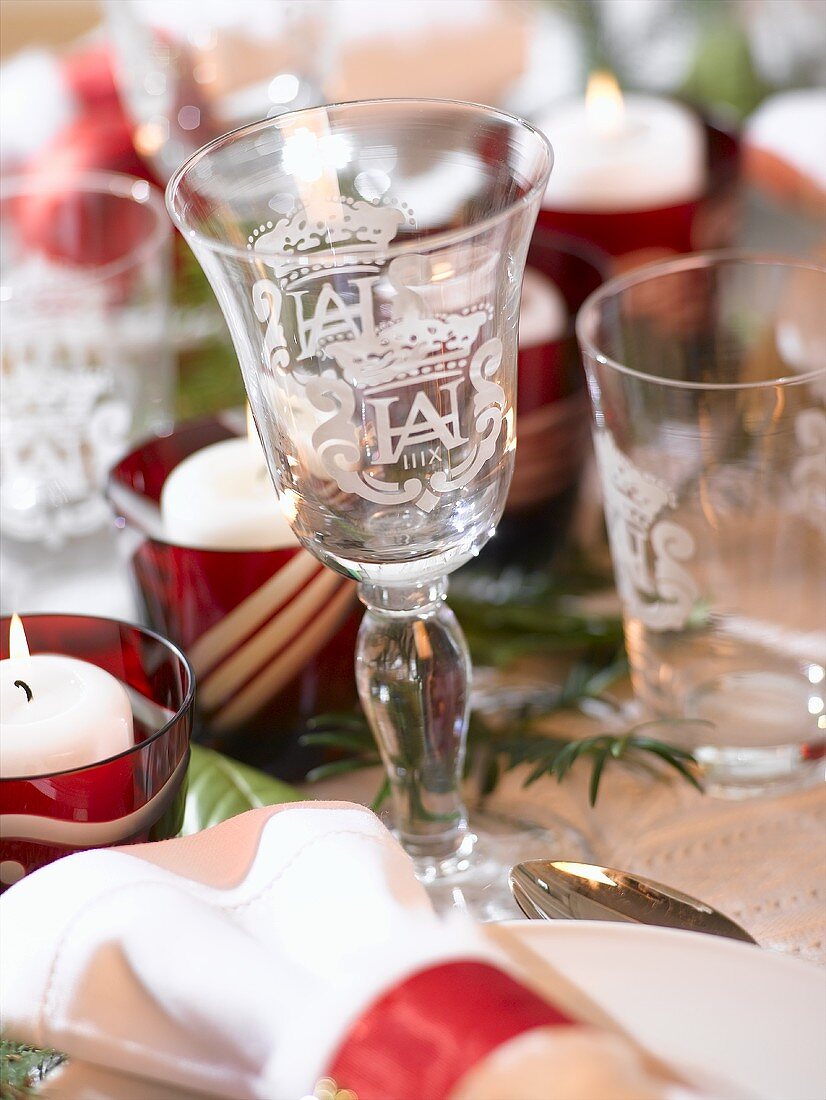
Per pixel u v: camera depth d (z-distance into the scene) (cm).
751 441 64
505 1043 46
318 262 55
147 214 82
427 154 59
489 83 111
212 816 63
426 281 55
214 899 54
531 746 67
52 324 77
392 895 52
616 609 75
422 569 60
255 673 68
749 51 101
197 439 73
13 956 53
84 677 62
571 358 73
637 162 85
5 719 60
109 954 52
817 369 67
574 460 74
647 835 66
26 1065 52
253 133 58
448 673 63
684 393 64
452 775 64
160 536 70
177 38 84
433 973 48
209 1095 51
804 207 90
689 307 70
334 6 88
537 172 56
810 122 90
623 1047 46
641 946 51
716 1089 48
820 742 67
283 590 66
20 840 58
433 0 112
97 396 78
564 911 58
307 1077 47
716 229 89
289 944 52
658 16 101
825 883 63
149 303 79
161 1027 52
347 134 59
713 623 67
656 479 65
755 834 65
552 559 77
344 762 68
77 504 80
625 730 70
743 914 62
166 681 62
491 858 65
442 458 58
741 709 67
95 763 58
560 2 102
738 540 66
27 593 77
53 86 106
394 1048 47
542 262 80
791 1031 50
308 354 56
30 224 83
